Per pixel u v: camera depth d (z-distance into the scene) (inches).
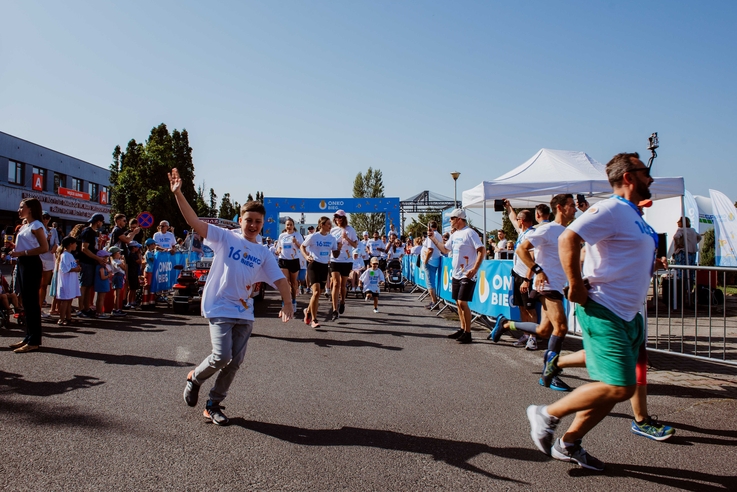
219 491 106.0
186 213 142.9
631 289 114.0
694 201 639.1
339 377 202.5
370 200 1022.4
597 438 141.9
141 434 136.8
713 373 219.9
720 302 378.0
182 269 398.0
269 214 1005.2
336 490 107.6
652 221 627.8
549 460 125.8
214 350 142.8
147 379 191.5
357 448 130.8
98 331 295.7
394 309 448.8
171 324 328.5
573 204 204.4
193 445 130.2
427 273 437.4
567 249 114.4
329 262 373.4
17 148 1481.3
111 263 357.4
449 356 246.2
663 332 302.2
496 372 214.8
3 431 136.8
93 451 125.0
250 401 168.2
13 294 316.8
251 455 124.7
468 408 165.5
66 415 150.3
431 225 360.8
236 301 145.6
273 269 153.3
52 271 376.8
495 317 315.0
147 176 1482.5
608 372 114.0
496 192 386.3
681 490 111.2
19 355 227.3
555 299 189.9
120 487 106.7
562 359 157.8
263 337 289.7
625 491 110.2
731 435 144.9
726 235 587.2
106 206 1921.8
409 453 128.3
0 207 1311.5
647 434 142.5
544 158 421.4
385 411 161.2
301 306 452.8
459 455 127.7
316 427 145.5
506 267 303.0
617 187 124.0
